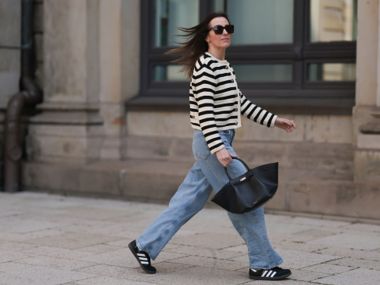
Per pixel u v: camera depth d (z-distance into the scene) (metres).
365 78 16.33
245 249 13.34
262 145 18.22
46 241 14.09
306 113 17.70
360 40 16.33
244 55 19.16
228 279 11.22
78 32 20.16
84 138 20.03
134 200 18.92
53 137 20.53
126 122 20.36
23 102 20.78
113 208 17.97
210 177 11.12
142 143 20.03
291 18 18.69
